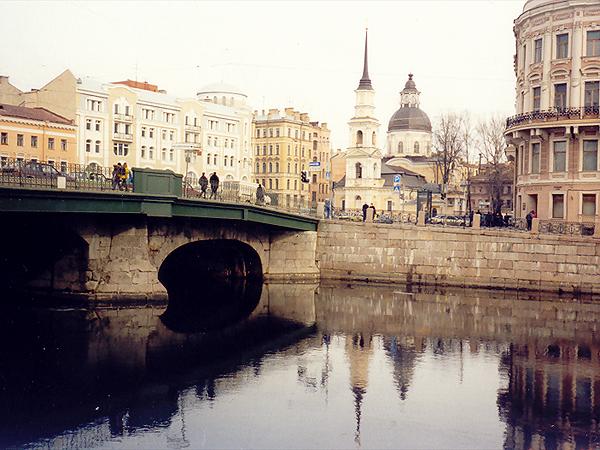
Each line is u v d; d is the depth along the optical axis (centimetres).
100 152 8550
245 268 5759
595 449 1972
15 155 7138
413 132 13425
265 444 1972
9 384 2428
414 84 13875
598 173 5178
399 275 5412
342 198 12081
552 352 3109
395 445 1989
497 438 2048
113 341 3133
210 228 4700
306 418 2189
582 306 4375
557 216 5400
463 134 9206
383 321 3834
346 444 1989
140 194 3778
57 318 3581
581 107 5222
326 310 4197
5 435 1973
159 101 9475
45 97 8106
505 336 3447
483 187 11525
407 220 6600
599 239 4747
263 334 3438
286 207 5356
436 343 3275
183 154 9906
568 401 2395
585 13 5241
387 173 12269
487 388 2534
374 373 2722
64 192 3397
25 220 3709
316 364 2850
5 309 3791
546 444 2009
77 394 2347
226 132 10788
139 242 4056
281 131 12512
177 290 5081
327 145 14038
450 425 2150
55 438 1966
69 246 4050
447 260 5244
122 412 2192
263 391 2459
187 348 3067
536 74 5538
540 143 5469
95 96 8438
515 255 5006
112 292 3972
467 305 4397
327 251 5634
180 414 2192
